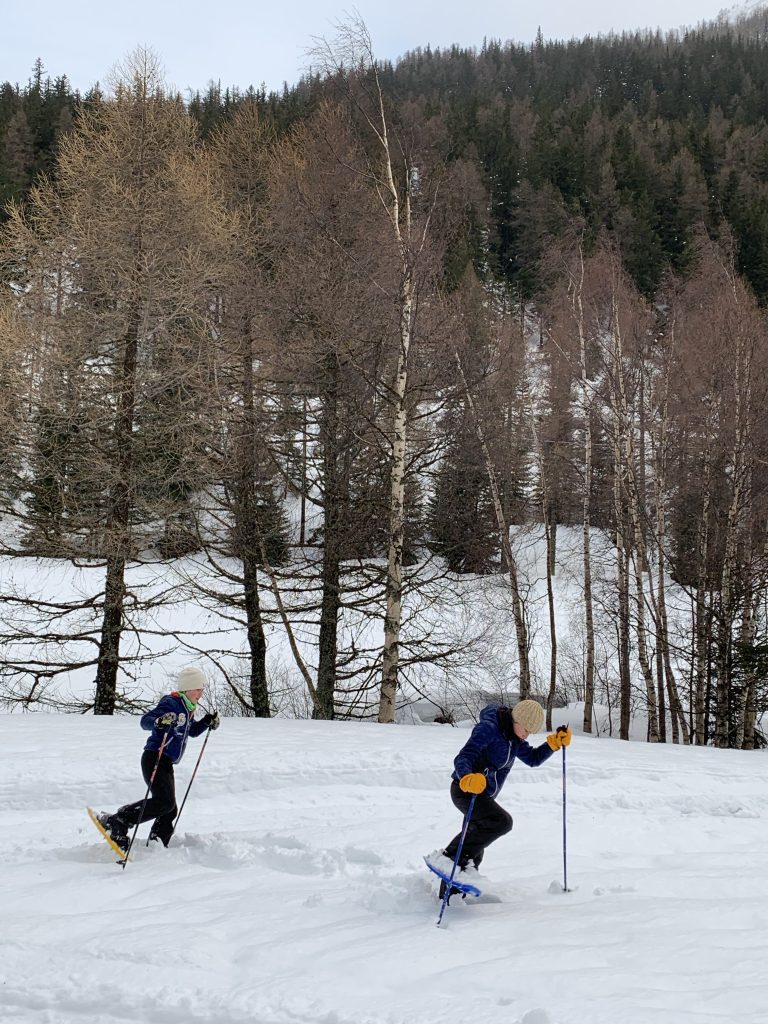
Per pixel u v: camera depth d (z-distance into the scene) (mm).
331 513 16969
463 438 17297
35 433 15531
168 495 16047
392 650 15797
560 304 22922
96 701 16141
